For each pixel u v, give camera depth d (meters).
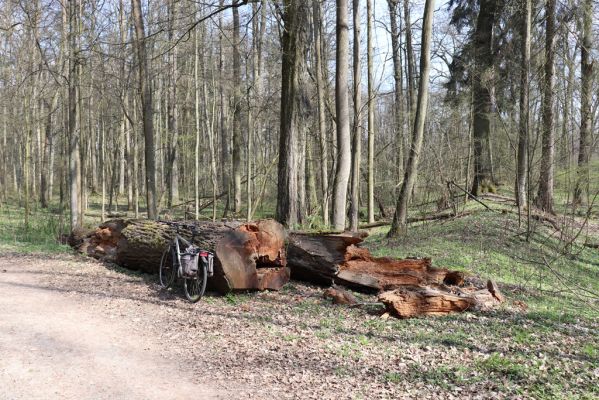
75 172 15.11
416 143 14.96
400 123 23.19
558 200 20.80
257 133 28.81
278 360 5.60
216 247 8.20
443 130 22.14
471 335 6.75
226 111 31.22
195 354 5.73
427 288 8.21
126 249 10.15
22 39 19.88
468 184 23.23
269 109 23.78
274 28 21.62
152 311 7.44
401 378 5.18
